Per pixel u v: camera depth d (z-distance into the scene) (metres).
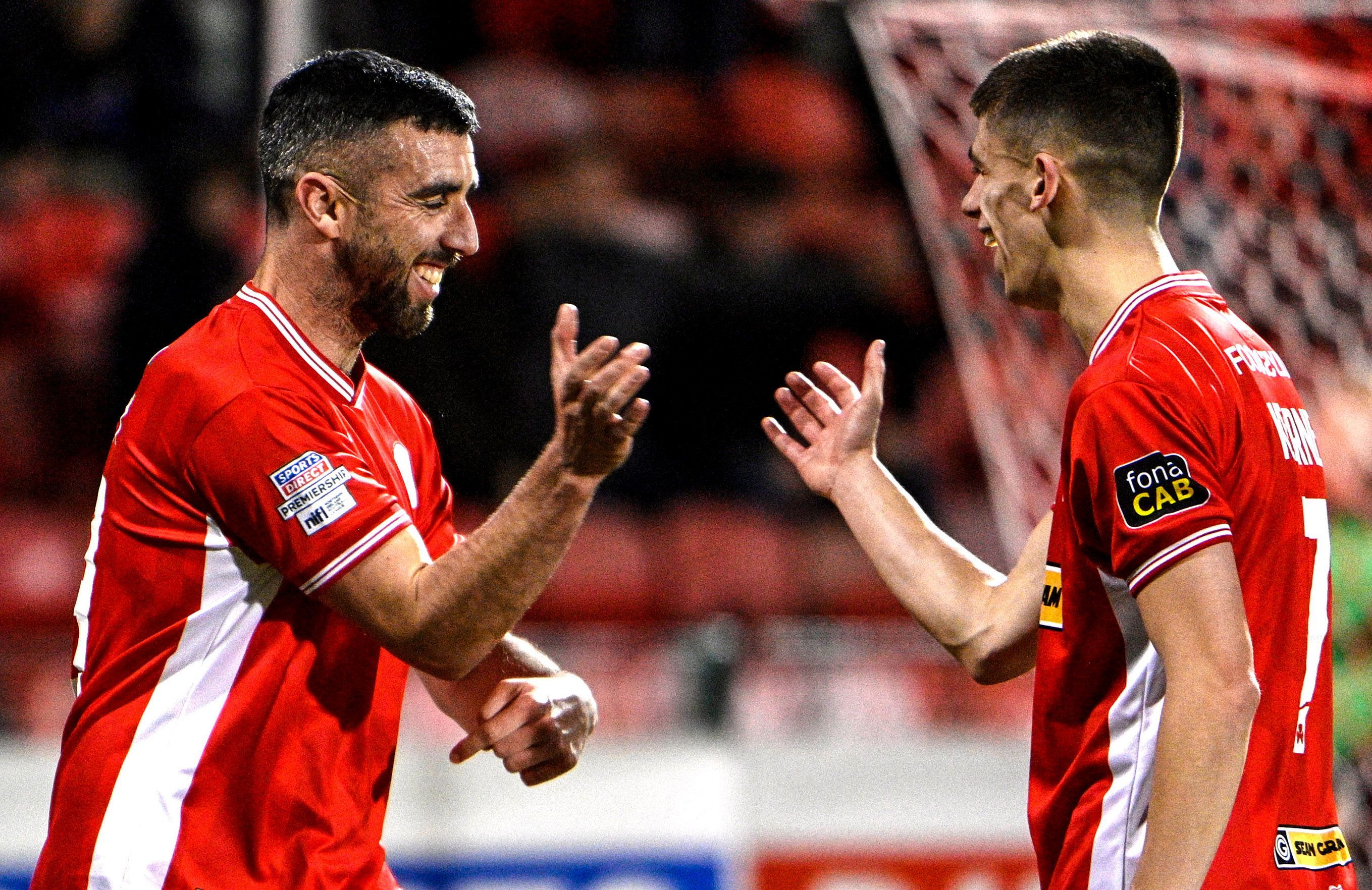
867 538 9.66
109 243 26.30
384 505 8.31
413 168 8.49
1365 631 15.38
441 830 15.30
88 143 27.03
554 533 8.19
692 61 31.12
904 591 9.55
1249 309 14.40
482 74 28.22
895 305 27.23
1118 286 8.16
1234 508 7.73
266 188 8.77
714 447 24.97
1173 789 7.23
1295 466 7.99
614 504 23.25
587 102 28.95
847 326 26.61
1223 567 7.36
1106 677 8.04
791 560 22.56
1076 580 8.05
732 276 25.44
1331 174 14.21
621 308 23.86
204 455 8.27
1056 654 8.24
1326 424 15.45
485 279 23.38
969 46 13.39
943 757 16.17
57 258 26.34
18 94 27.09
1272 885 7.67
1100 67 8.22
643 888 15.56
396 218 8.51
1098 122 8.14
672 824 15.67
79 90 27.05
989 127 8.48
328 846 8.60
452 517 9.90
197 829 8.38
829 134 31.22
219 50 24.12
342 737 8.69
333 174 8.47
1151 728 7.82
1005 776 16.22
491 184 27.03
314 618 8.60
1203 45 13.40
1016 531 13.51
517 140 27.39
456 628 8.20
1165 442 7.53
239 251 21.98
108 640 8.65
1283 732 7.82
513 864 15.38
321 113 8.50
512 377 21.89
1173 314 7.92
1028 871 16.12
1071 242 8.26
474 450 21.36
